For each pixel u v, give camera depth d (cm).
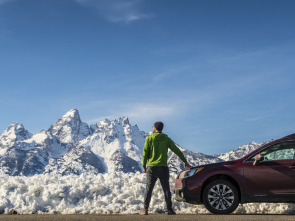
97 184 1366
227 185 973
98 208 1190
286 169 955
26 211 1185
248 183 969
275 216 856
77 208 1192
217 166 1002
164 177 1046
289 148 973
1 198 1298
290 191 948
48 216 934
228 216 872
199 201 997
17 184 1405
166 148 1057
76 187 1357
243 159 998
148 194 1044
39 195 1335
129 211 1169
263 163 973
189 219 812
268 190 959
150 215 995
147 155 1055
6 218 838
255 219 783
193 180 1005
